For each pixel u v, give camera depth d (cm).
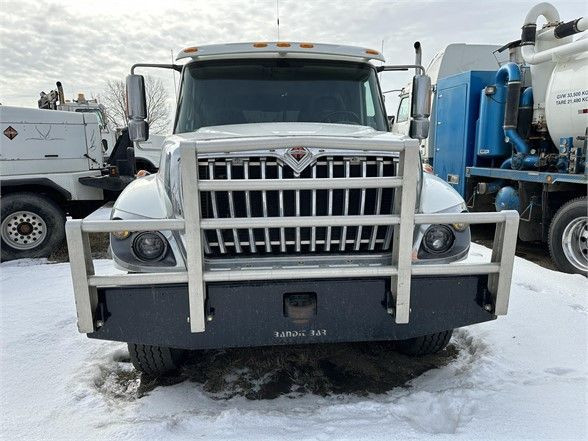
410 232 239
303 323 251
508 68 683
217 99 380
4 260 641
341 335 255
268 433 237
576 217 545
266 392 290
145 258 248
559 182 601
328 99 388
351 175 252
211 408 271
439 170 898
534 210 658
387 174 253
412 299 256
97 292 243
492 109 741
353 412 257
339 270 242
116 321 247
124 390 299
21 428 247
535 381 287
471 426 241
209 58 384
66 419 256
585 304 429
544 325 370
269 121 377
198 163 242
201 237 236
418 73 410
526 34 654
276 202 250
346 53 387
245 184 231
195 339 250
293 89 385
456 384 288
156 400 279
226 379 306
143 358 293
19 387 290
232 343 252
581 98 571
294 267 246
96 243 707
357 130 323
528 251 706
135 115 378
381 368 318
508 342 342
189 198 228
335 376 309
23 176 658
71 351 341
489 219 245
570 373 299
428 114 404
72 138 745
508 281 252
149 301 245
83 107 1266
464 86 806
